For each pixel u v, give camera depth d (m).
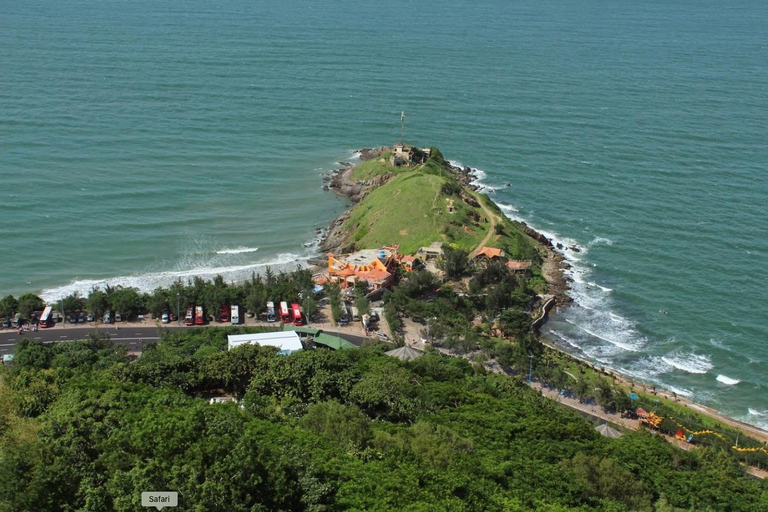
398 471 129.62
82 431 129.12
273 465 119.31
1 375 174.62
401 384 174.88
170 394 150.62
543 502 132.88
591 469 149.50
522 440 161.88
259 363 178.88
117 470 113.94
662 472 157.62
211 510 108.00
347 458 134.00
